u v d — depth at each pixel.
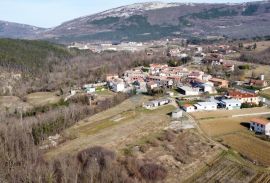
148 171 131.00
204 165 139.12
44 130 174.38
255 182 124.75
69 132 174.88
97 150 143.00
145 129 174.00
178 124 179.50
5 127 174.50
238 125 179.00
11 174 128.75
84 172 128.25
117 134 168.88
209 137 164.00
